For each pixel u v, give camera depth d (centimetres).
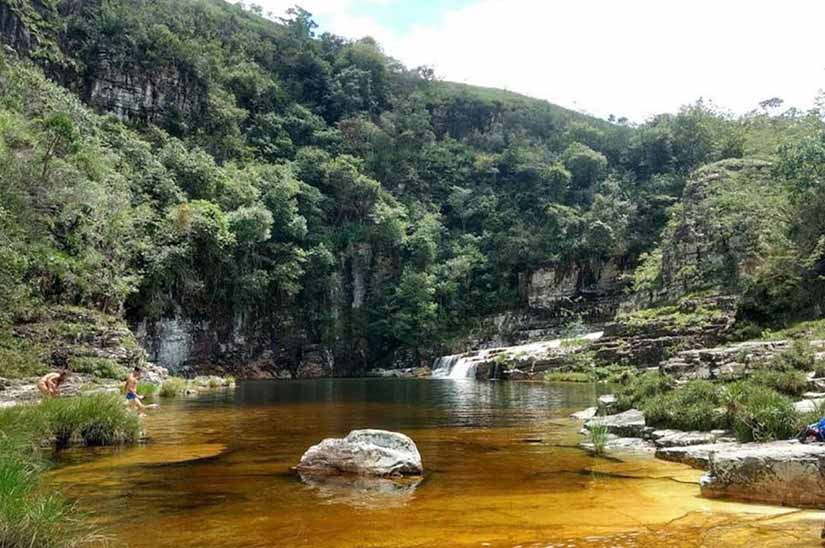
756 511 684
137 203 4762
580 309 6494
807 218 3534
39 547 476
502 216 7806
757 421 1041
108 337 2908
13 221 2741
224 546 555
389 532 602
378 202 7206
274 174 6569
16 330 2570
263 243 5925
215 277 5328
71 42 6378
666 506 713
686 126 8256
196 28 8138
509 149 8969
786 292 3019
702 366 1847
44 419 1120
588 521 645
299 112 8338
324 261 6206
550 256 6888
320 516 666
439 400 2495
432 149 8981
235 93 7862
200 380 3781
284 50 9312
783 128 7331
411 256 6981
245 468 963
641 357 3794
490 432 1453
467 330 6788
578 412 1931
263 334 5894
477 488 820
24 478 555
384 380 4681
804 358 1545
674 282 4725
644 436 1278
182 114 6794
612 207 7112
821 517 650
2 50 5128
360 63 9781
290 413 1920
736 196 4559
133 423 1256
